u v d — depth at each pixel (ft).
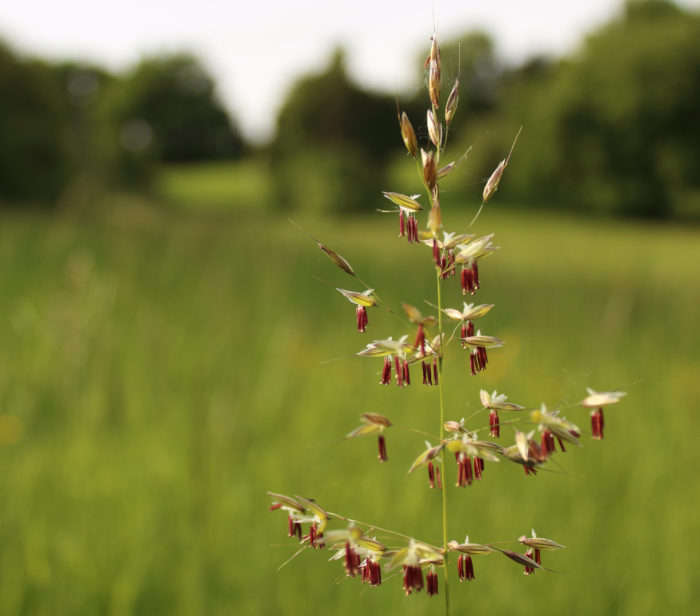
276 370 15.67
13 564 8.65
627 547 9.28
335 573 8.75
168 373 15.21
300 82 154.81
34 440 12.00
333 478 10.89
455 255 3.90
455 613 8.14
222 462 11.09
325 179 132.26
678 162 131.13
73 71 196.65
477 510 10.03
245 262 29.55
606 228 117.70
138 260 27.12
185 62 200.95
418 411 13.41
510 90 165.07
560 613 8.14
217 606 8.29
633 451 11.94
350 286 25.94
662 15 150.00
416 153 3.76
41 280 21.85
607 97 133.90
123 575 8.52
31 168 82.84
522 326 20.97
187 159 208.33
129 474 10.72
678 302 26.53
